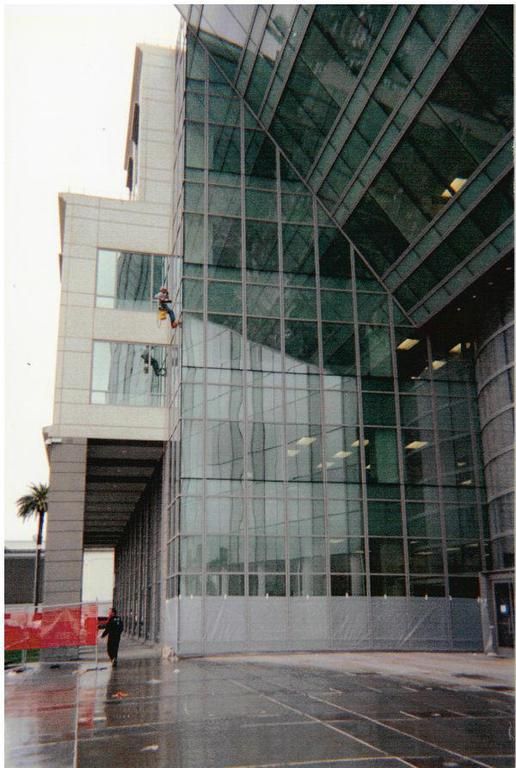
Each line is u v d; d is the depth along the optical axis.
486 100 19.31
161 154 31.77
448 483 26.36
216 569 23.95
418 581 25.20
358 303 27.67
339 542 25.05
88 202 30.34
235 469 25.02
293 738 8.90
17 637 19.09
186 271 26.73
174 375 27.38
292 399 26.19
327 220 28.44
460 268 24.17
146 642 34.38
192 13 28.66
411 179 23.33
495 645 22.36
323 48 22.81
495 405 25.30
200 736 9.06
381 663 19.42
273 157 28.78
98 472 35.22
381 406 26.73
